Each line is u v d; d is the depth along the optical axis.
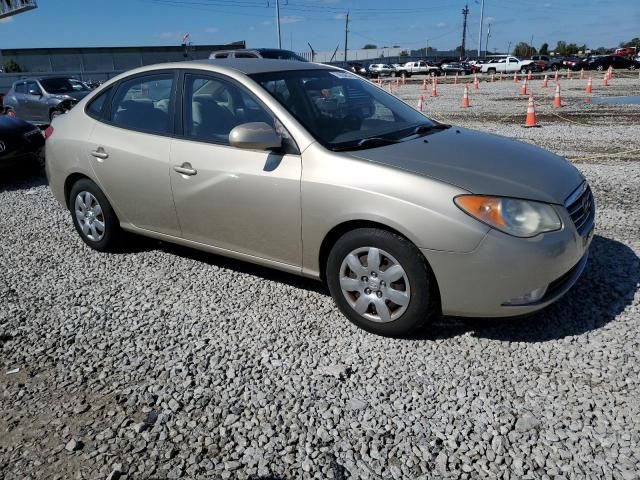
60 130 5.09
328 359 3.21
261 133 3.45
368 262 3.30
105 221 4.87
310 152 3.46
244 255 3.96
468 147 3.65
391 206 3.11
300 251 3.60
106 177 4.63
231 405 2.84
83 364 3.28
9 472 2.46
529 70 47.84
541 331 3.37
